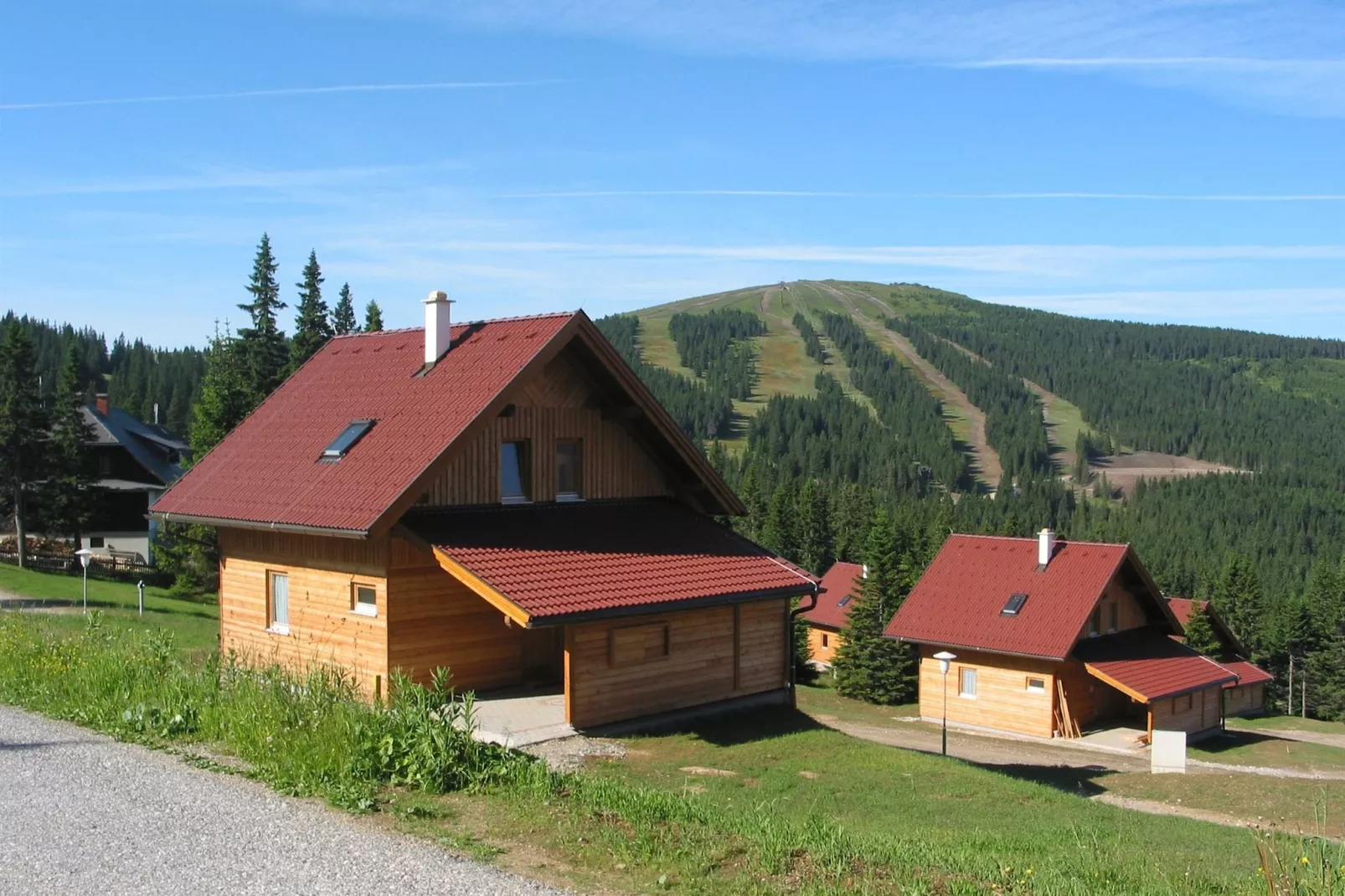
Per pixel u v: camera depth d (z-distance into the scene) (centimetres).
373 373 2152
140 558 5703
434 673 1284
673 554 1938
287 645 1936
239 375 4716
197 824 950
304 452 1981
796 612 2130
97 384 14425
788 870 904
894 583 4838
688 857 912
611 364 1953
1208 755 3312
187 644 2486
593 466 2041
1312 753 3525
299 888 799
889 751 1820
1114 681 3306
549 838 947
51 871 829
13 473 4769
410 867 852
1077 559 3728
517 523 1847
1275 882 877
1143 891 953
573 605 1625
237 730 1230
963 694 3606
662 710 1852
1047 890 909
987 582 3806
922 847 1045
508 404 1858
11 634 1781
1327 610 7062
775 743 1759
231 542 2095
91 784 1076
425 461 1702
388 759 1120
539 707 1794
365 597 1797
